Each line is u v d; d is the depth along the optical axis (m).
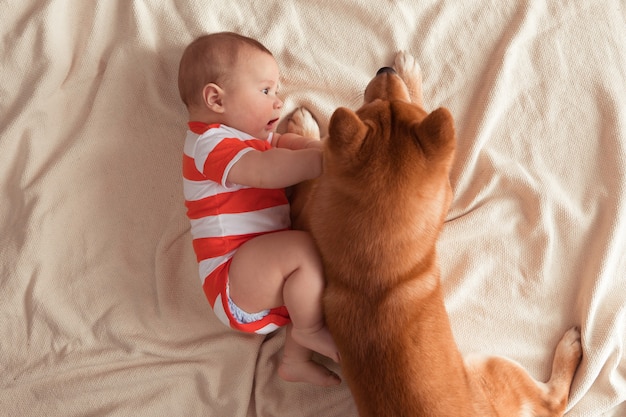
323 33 2.24
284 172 1.81
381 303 1.75
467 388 1.88
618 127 2.21
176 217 2.26
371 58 2.25
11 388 2.21
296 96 2.24
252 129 2.03
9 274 2.19
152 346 2.22
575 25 2.25
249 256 1.88
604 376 2.18
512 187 2.23
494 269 2.26
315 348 2.01
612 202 2.19
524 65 2.26
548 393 2.13
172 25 2.21
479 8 2.26
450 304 2.23
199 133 1.97
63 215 2.22
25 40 2.18
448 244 2.26
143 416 2.19
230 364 2.25
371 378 1.76
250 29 2.23
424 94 2.26
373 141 1.59
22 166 2.21
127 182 2.25
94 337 2.23
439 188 1.66
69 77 2.24
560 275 2.24
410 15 2.24
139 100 2.23
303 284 1.85
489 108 2.20
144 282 2.26
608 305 2.20
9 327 2.21
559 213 2.23
